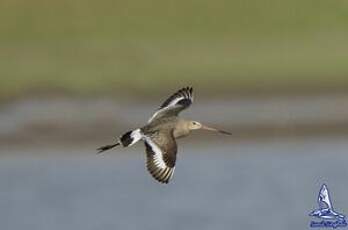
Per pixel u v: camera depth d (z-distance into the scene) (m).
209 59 51.06
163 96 46.41
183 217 31.64
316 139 39.31
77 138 40.53
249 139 39.41
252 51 52.19
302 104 42.62
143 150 38.53
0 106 44.66
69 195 33.94
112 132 41.25
